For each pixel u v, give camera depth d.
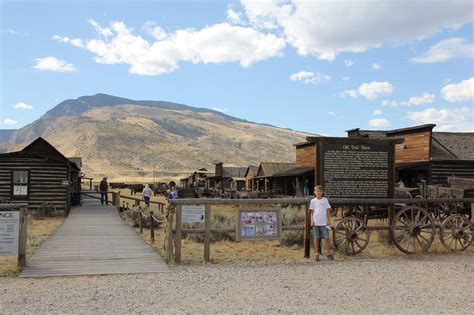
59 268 10.81
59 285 9.08
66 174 28.67
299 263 11.84
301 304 7.70
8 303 7.68
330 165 13.62
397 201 13.75
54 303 7.69
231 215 24.41
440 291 8.71
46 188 28.36
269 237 12.52
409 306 7.62
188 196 48.38
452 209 18.05
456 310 7.40
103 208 33.50
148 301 7.85
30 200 28.19
